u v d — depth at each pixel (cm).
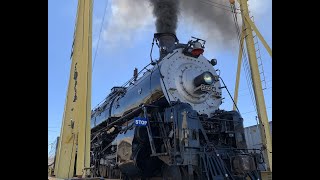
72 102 702
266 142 1130
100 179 559
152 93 865
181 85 858
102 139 1055
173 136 728
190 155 684
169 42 1053
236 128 828
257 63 1226
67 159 662
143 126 803
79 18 720
